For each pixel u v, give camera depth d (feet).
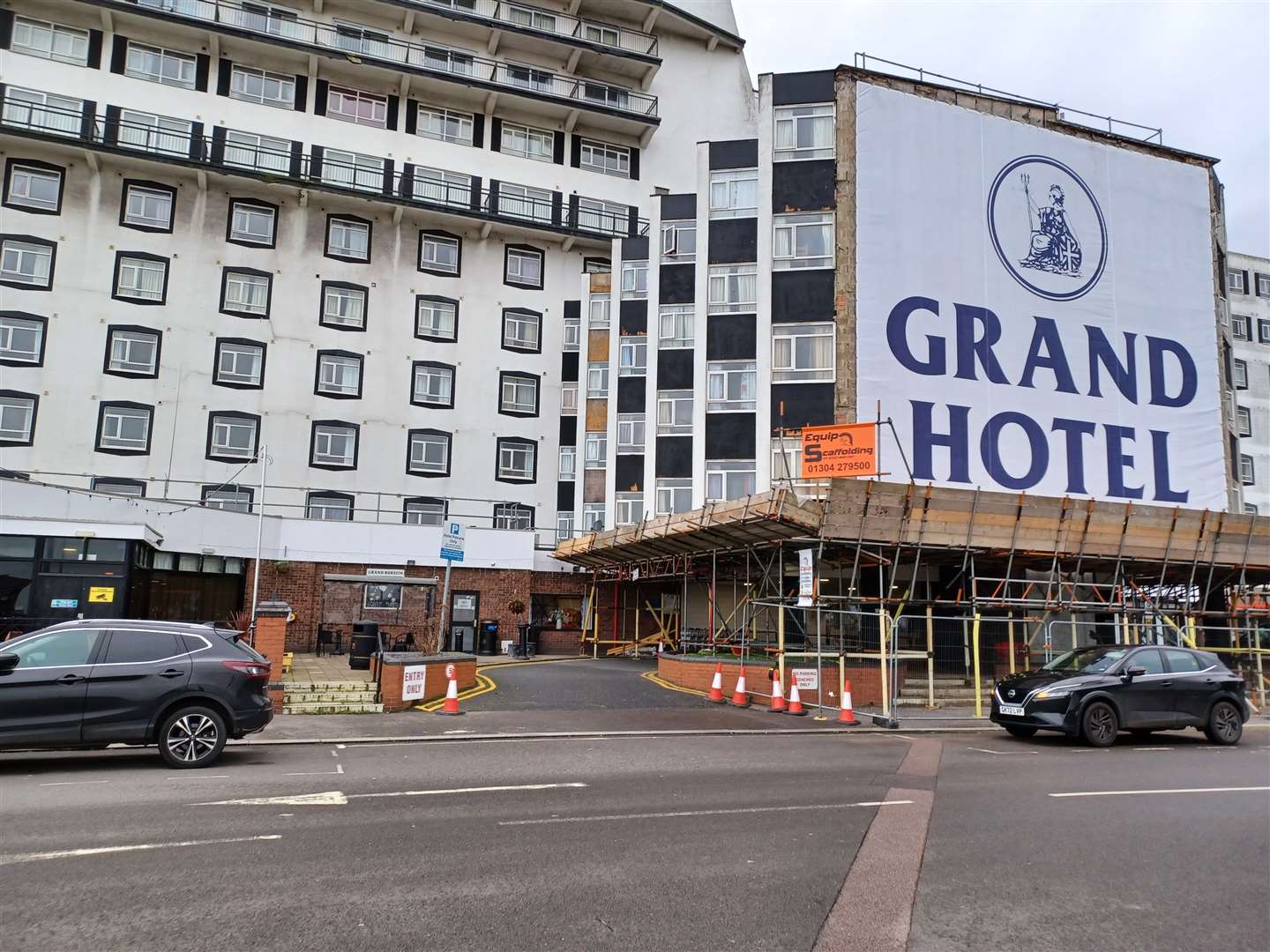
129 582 68.18
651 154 156.56
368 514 130.11
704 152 115.24
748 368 109.09
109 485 119.75
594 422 125.90
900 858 24.09
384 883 20.72
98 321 122.72
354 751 42.14
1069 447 107.04
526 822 27.12
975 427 104.12
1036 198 111.55
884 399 102.37
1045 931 18.81
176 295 126.52
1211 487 112.78
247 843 23.94
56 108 122.42
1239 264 193.77
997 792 34.04
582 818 27.91
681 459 111.75
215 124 132.05
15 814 26.94
